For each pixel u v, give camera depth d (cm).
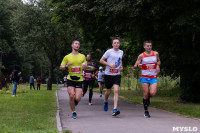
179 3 1038
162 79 2403
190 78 1332
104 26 1264
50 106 1041
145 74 748
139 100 1441
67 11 1265
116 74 755
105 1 1102
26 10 2814
